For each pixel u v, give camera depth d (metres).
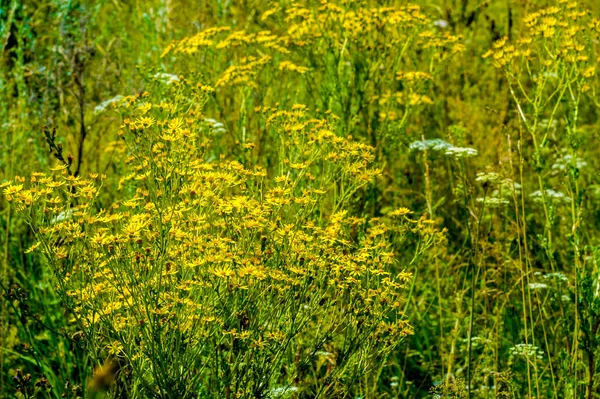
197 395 3.10
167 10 5.75
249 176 2.96
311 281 2.74
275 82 4.94
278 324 2.71
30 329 4.07
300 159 3.63
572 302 3.66
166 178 2.63
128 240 2.53
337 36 4.72
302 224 2.96
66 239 2.60
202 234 2.82
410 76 4.69
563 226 4.73
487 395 3.52
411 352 4.07
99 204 4.48
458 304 3.80
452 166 5.13
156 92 4.43
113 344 2.56
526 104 5.61
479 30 6.29
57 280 2.51
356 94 4.65
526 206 5.01
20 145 4.71
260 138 4.59
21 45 5.00
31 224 2.51
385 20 4.68
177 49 4.79
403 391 3.83
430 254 4.45
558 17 3.77
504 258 4.28
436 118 5.69
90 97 5.32
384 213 4.66
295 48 4.94
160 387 2.54
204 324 2.64
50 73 5.09
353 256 2.81
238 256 2.61
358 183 3.39
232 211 2.73
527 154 5.17
